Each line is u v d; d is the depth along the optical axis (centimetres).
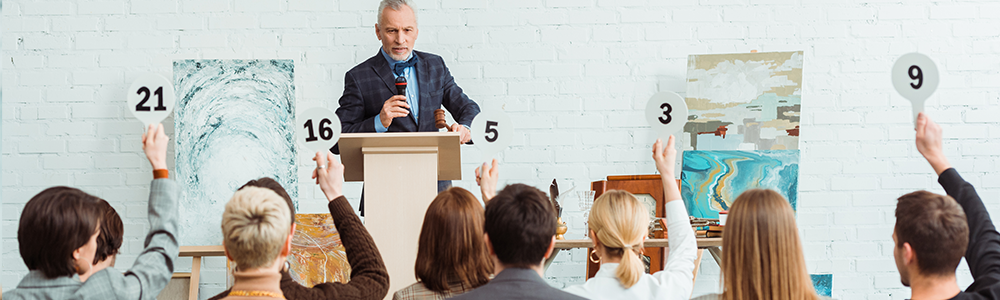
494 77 339
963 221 134
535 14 340
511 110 340
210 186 320
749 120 328
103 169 333
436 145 197
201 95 323
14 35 333
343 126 295
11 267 330
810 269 340
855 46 342
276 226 115
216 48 334
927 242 133
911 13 342
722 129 329
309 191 337
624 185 317
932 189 339
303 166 337
